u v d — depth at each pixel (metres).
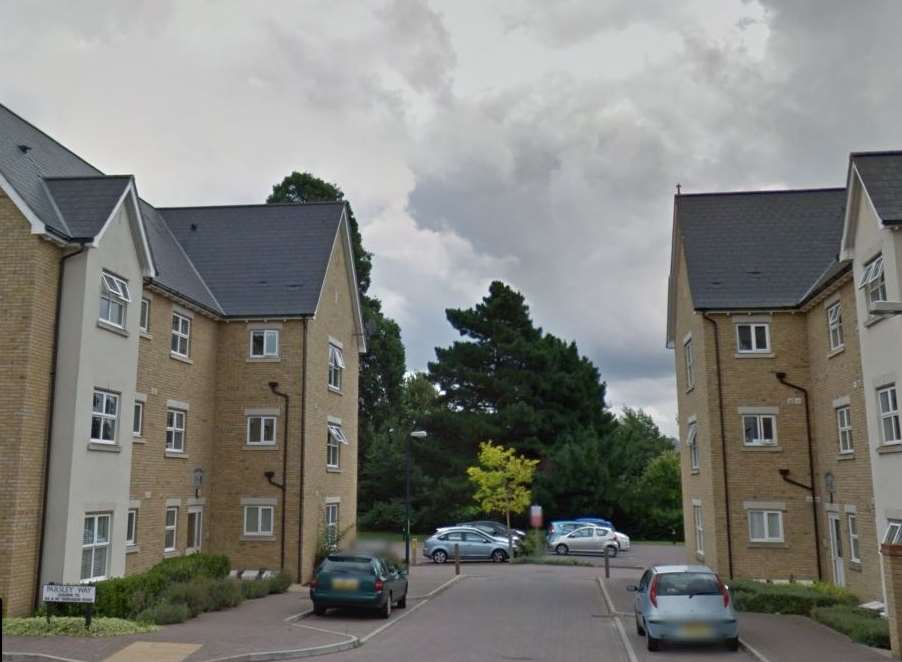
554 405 54.88
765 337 25.73
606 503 52.97
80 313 18.02
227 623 17.53
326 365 29.81
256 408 27.36
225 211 32.19
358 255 52.84
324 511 29.09
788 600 20.19
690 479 29.02
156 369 23.86
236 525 26.86
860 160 19.20
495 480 42.66
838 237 27.36
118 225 19.66
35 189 18.97
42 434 17.38
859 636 15.70
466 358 56.12
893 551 14.38
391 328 61.31
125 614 17.28
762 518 24.88
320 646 14.77
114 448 19.12
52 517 17.22
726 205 29.23
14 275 17.36
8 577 16.28
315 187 49.97
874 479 19.22
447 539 39.06
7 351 17.09
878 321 18.89
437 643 16.12
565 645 16.11
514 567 36.09
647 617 15.54
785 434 25.06
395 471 55.09
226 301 28.30
